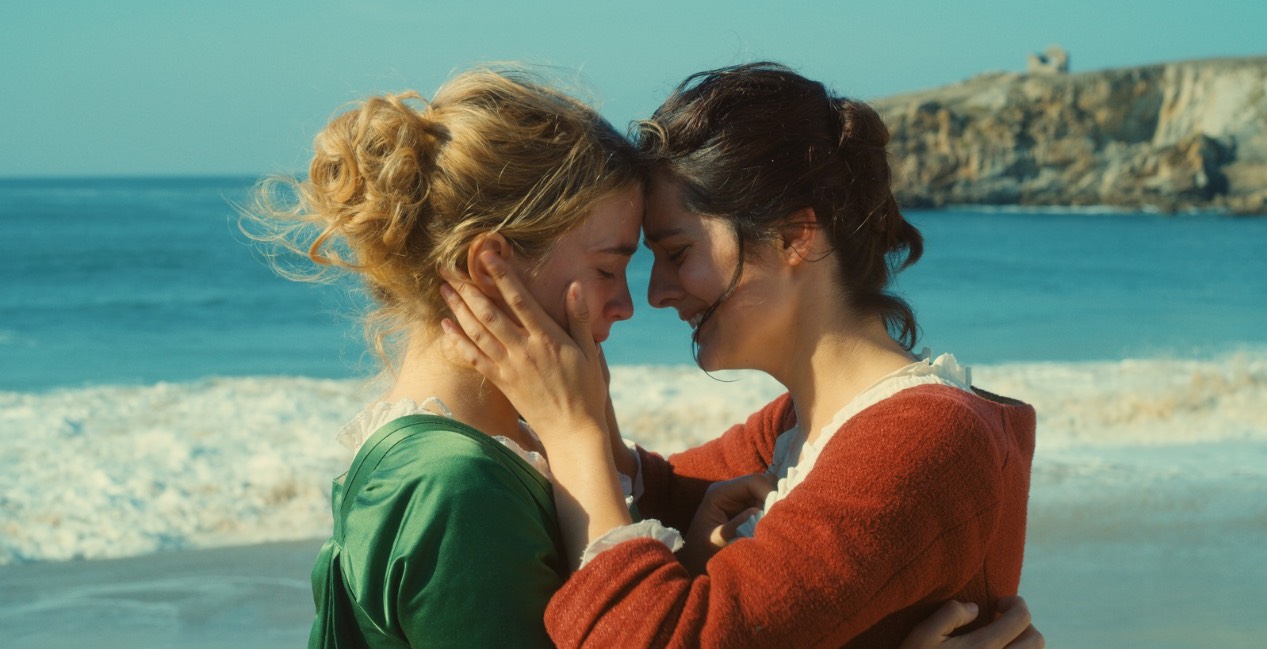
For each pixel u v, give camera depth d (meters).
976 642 1.64
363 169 1.76
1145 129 77.31
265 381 11.38
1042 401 10.14
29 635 4.73
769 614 1.51
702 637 1.51
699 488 2.34
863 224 1.87
